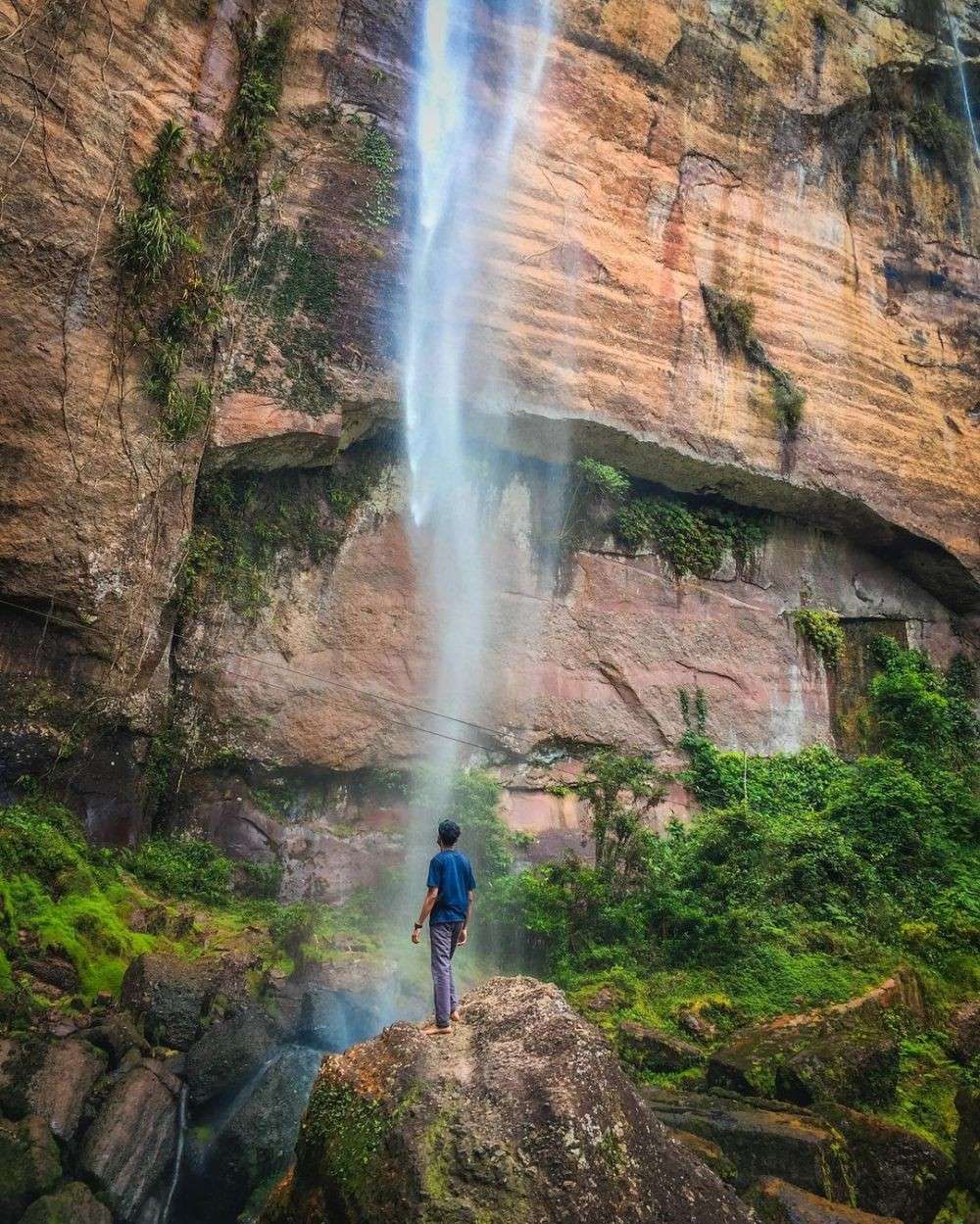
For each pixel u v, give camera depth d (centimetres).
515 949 1081
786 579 1697
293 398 1212
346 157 1324
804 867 1257
